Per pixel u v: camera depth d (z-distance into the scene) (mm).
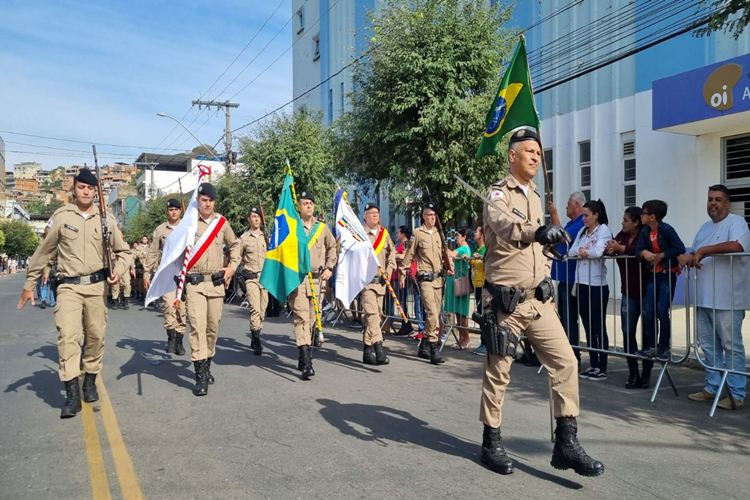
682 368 7426
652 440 4703
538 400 5879
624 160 13820
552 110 15469
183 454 4395
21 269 82438
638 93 13352
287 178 7215
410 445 4547
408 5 10859
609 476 3951
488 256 4082
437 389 6336
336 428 4969
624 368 7547
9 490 3795
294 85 29156
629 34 13367
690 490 3729
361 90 11438
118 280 5867
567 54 14898
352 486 3779
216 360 8070
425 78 9852
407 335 10320
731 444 4609
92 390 5938
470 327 9328
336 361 7961
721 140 11961
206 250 6406
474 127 9859
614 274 6879
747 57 10016
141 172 62625
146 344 9664
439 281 7887
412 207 11258
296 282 6770
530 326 3980
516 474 3977
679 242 6133
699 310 5812
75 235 5570
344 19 23672
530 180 4164
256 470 4062
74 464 4234
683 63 12398
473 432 4863
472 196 10328
